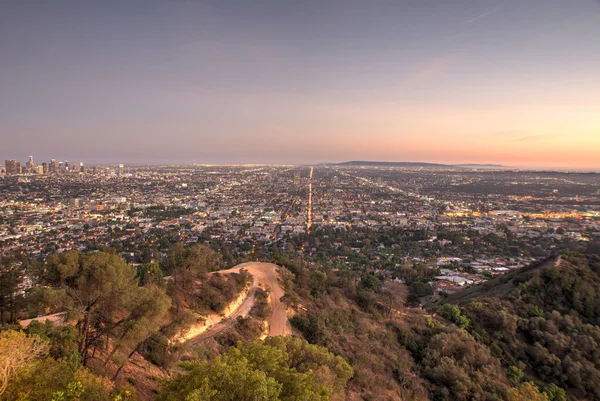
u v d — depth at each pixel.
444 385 28.67
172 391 10.82
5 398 9.34
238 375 10.45
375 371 27.83
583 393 31.20
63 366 11.08
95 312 16.56
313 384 13.12
